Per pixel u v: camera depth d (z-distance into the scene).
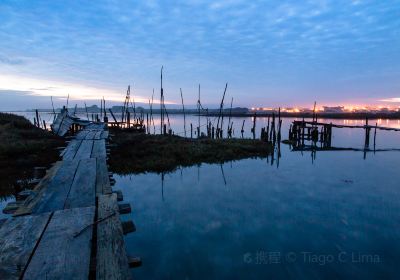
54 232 4.51
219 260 6.69
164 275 6.07
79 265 3.64
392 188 13.16
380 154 24.50
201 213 9.80
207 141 25.28
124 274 3.55
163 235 8.05
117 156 18.31
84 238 4.34
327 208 10.35
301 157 22.44
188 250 7.17
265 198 11.55
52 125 22.95
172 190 12.63
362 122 83.06
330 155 23.75
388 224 8.84
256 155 22.78
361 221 9.09
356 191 12.63
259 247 7.34
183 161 19.00
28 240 4.22
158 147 20.80
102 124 27.80
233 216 9.52
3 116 25.83
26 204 6.05
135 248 7.30
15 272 3.41
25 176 13.19
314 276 6.01
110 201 6.04
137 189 12.77
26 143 17.44
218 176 15.42
